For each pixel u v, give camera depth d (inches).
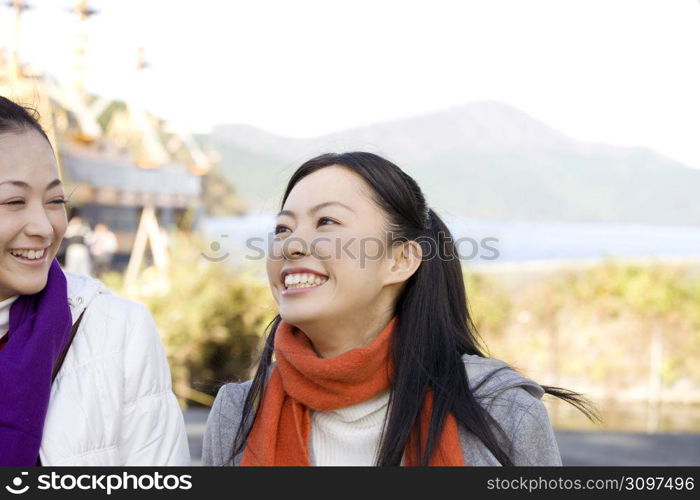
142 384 74.2
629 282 345.1
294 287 70.9
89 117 374.3
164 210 432.8
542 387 80.0
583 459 209.6
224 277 296.8
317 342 73.2
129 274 337.1
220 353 289.0
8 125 66.4
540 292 343.6
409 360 71.6
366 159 73.5
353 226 70.2
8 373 67.0
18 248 67.0
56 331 69.4
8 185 65.5
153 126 443.2
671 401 336.2
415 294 74.0
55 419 69.2
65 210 71.0
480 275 335.3
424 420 70.8
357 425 72.7
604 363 340.2
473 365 75.1
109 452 71.1
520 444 70.7
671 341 343.6
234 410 79.7
